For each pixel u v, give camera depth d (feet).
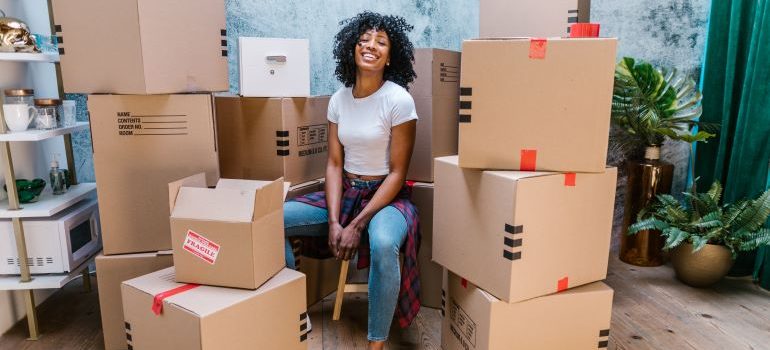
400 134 5.94
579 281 5.15
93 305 7.01
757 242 7.01
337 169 6.42
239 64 6.45
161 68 5.31
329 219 6.01
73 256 6.20
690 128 8.37
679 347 6.03
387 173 6.22
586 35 4.84
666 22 8.68
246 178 6.73
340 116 6.33
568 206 4.84
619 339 6.20
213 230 4.59
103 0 5.12
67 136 7.10
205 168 5.77
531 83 4.71
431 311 6.96
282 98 6.31
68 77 5.47
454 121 7.16
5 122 5.69
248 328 4.56
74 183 7.25
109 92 5.40
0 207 5.93
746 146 7.59
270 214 4.86
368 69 5.95
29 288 5.84
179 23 5.44
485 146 4.93
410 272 5.77
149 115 5.53
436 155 6.86
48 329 6.37
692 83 7.97
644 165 8.26
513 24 6.97
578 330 5.12
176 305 4.35
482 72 4.80
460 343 5.49
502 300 4.76
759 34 7.30
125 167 5.60
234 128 6.63
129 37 5.10
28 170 6.77
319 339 6.18
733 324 6.59
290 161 6.57
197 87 5.74
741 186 7.73
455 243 5.39
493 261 4.84
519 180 4.47
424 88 6.63
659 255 8.58
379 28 6.09
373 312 5.45
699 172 8.58
